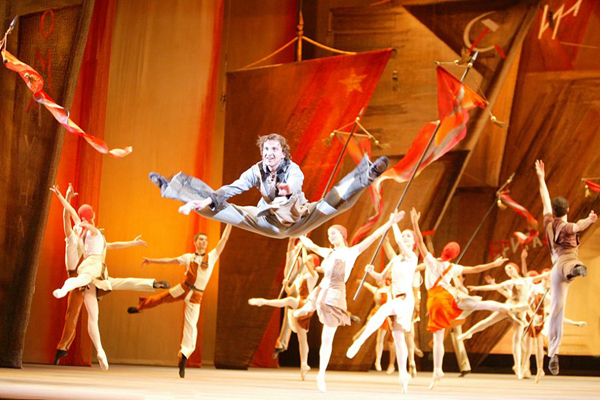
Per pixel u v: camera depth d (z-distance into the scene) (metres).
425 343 12.20
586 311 12.07
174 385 6.32
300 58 11.49
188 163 10.78
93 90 10.41
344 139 10.48
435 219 11.09
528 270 12.08
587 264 12.07
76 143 10.34
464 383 8.62
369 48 11.88
